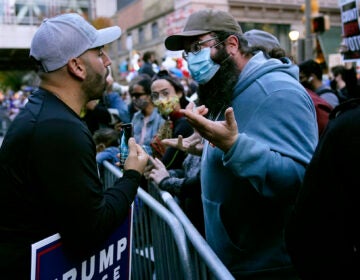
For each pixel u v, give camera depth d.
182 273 1.93
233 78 1.89
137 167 1.71
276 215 1.79
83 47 1.56
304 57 10.90
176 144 2.33
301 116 1.68
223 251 1.85
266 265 1.79
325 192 1.10
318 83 4.39
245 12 21.81
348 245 1.09
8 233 1.46
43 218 1.44
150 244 2.57
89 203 1.39
